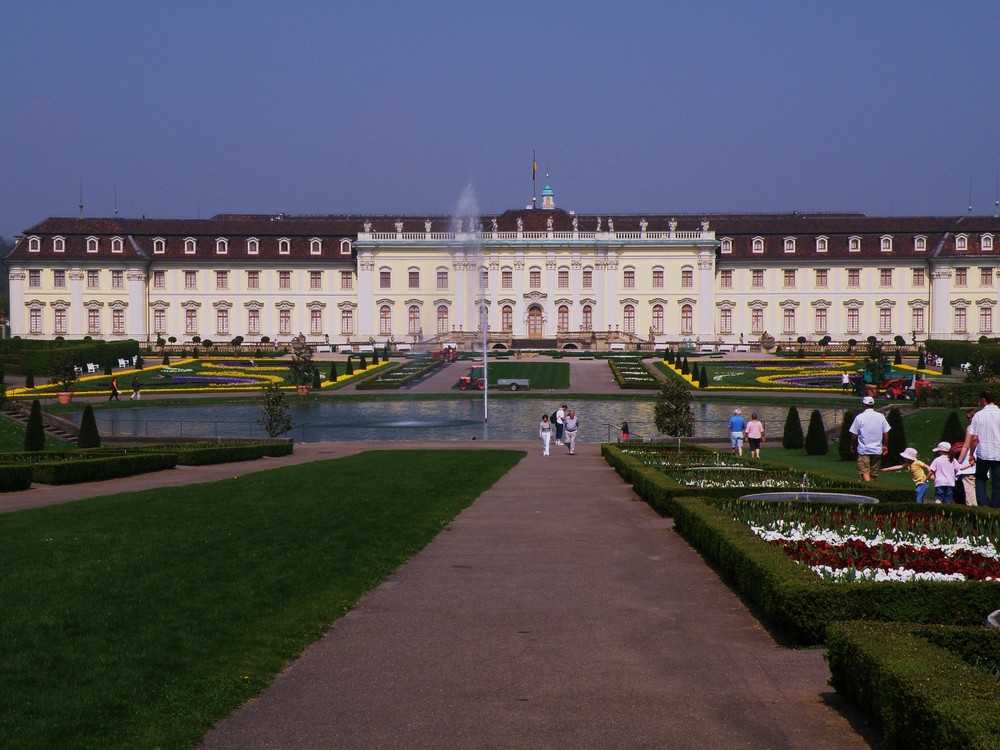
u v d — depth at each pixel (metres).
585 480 42.25
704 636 17.05
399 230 167.00
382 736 12.96
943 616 15.77
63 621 16.89
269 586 19.78
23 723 12.88
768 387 106.12
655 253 166.62
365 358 137.88
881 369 101.06
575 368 130.25
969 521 23.81
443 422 82.81
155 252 167.25
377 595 20.03
